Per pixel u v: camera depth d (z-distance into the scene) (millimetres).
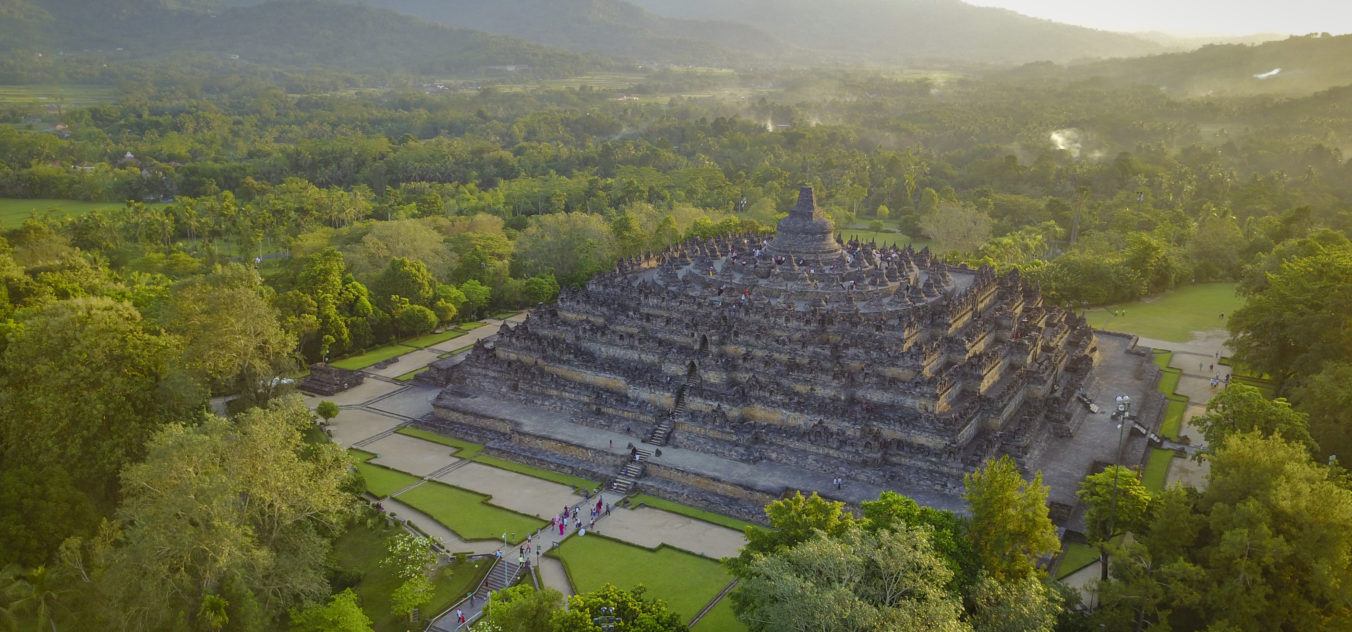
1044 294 180250
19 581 74250
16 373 94750
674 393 112375
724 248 159625
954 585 65000
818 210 138750
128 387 94812
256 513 77312
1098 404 121875
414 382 140250
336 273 157750
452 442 117125
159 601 69875
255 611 70312
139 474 72750
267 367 111875
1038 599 59844
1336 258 118188
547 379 120875
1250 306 123688
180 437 73500
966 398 105312
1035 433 106438
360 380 140125
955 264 167500
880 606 57906
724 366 110812
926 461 95500
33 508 81750
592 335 125000
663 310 127750
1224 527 68750
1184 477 102500
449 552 88875
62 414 88812
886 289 125375
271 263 198375
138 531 69500
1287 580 66812
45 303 119688
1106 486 79500
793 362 110375
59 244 165500
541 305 141500
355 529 94062
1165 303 183625
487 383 126750
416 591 75750
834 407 102375
